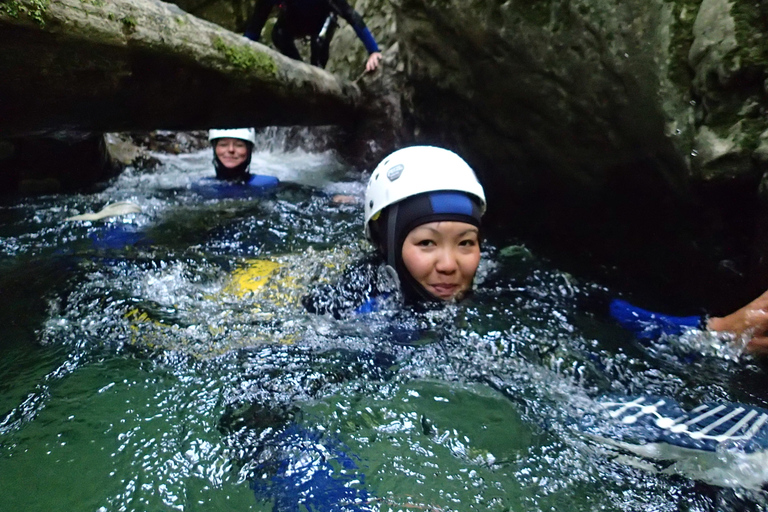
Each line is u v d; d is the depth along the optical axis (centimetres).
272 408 178
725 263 238
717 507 143
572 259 320
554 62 276
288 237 353
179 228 363
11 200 416
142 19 226
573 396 192
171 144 651
